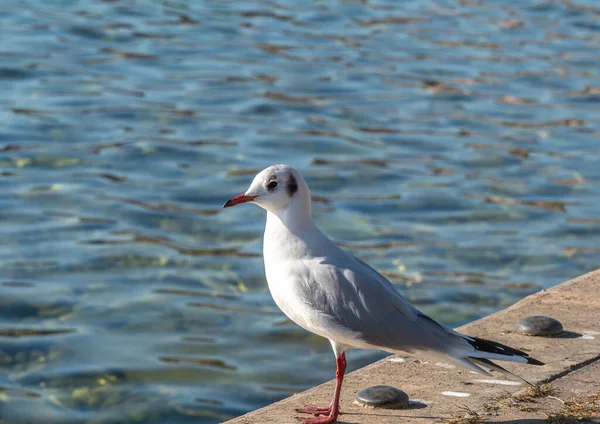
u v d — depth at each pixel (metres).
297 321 6.55
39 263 12.60
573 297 8.66
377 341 6.22
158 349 10.25
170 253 13.09
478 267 12.84
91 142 18.02
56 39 25.41
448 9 31.12
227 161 17.31
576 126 19.95
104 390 9.32
